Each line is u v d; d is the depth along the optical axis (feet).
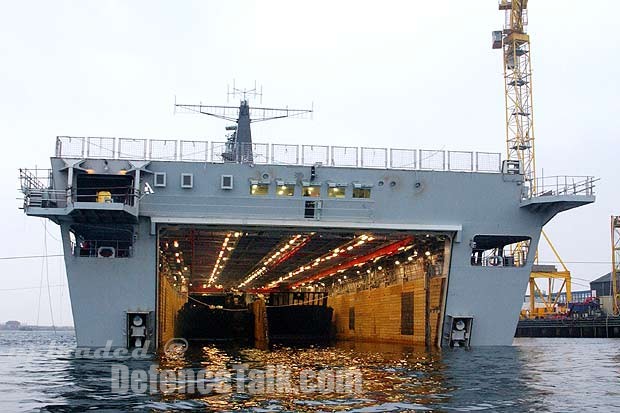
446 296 169.89
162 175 159.63
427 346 186.19
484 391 92.27
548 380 106.32
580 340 314.55
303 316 320.91
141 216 158.51
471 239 168.66
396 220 165.68
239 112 222.69
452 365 130.82
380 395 87.76
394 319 222.89
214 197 160.76
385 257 224.74
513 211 170.09
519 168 171.73
